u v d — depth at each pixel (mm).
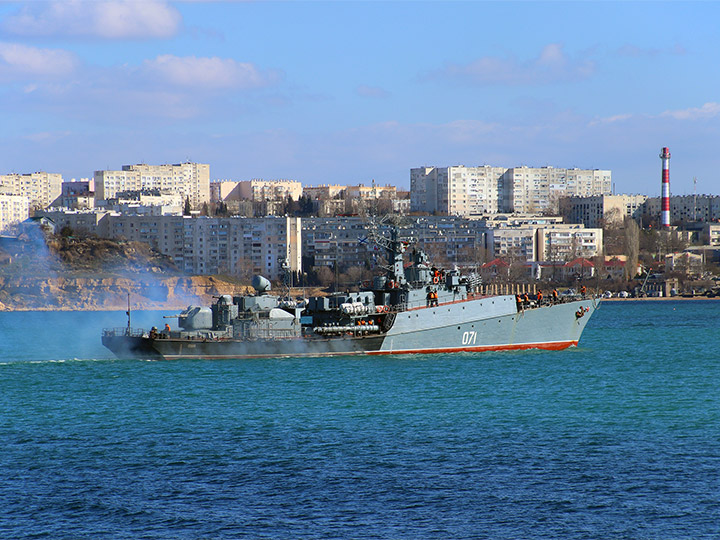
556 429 69375
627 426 70562
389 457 61000
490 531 47969
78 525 49062
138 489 54625
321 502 52219
